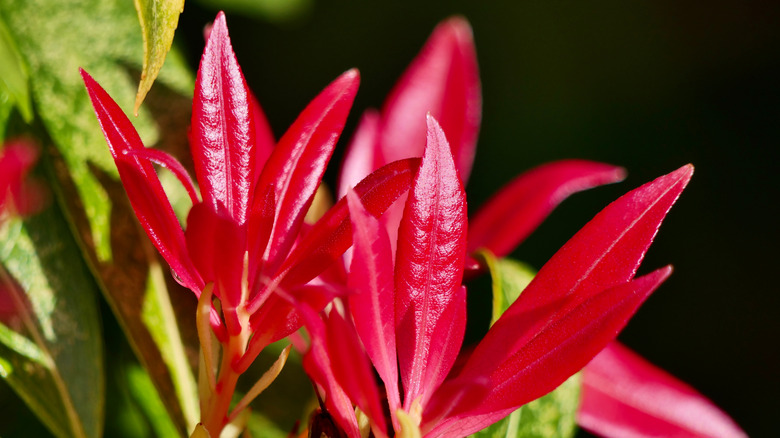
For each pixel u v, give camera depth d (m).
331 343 0.34
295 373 0.45
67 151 0.42
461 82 0.45
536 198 0.45
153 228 0.36
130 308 0.42
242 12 0.56
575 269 0.37
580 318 0.36
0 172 0.38
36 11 0.43
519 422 0.43
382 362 0.36
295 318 0.36
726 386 0.70
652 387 0.45
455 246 0.36
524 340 0.36
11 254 0.41
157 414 0.44
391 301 0.36
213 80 0.36
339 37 0.70
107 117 0.36
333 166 0.65
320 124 0.38
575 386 0.44
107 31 0.44
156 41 0.36
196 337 0.43
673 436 0.44
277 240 0.37
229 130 0.37
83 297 0.41
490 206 0.45
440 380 0.36
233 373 0.36
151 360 0.42
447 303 0.36
